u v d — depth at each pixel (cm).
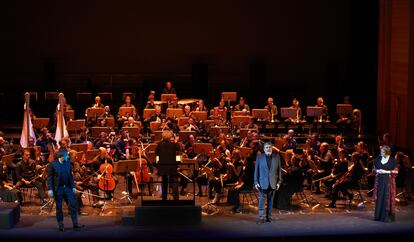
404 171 1773
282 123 2511
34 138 2033
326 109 2361
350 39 2789
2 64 2802
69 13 2811
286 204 1727
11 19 2791
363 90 2692
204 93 2734
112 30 2831
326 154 1848
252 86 2748
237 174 1731
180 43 2847
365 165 1898
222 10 2834
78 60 2828
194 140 1989
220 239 1436
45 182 1770
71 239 1438
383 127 2388
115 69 2847
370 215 1656
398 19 2295
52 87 2717
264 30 2838
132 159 1820
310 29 2830
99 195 1855
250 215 1656
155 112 2267
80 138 2123
